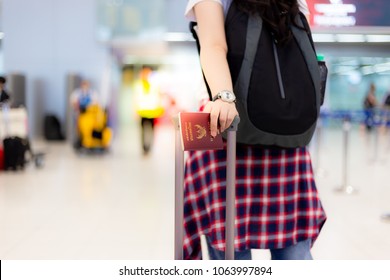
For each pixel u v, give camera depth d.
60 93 17.55
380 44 17.53
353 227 4.82
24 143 8.88
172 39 17.52
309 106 1.59
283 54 1.59
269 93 1.54
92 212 5.38
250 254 1.85
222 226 1.70
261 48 1.56
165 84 24.41
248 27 1.58
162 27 17.48
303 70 1.60
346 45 17.64
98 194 6.47
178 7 17.39
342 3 11.90
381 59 23.17
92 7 17.48
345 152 7.00
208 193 1.75
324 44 17.80
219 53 1.54
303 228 1.77
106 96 17.59
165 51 19.08
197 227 1.80
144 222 4.92
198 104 1.85
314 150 12.98
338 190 6.94
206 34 1.58
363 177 8.34
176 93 24.47
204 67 1.53
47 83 17.58
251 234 1.72
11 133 9.02
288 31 1.58
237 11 1.61
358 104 28.17
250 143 1.59
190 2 1.64
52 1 17.45
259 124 1.54
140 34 17.55
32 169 9.02
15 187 7.01
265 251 3.89
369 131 19.62
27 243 4.14
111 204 5.82
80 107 11.55
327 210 5.65
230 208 1.47
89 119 11.45
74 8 17.48
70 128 16.22
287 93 1.56
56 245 4.09
